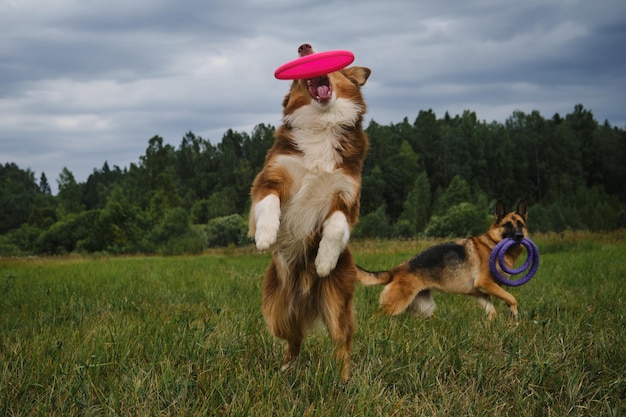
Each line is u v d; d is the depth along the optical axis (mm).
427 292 8086
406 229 51031
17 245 64688
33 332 5457
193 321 5934
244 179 104875
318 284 4840
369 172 96562
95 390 3820
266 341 5309
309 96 4859
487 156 101125
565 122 108000
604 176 101625
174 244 45031
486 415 3781
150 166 99250
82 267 15719
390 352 4941
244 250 31875
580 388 4191
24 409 3672
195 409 3648
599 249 19469
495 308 8281
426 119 110188
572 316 6730
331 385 4078
